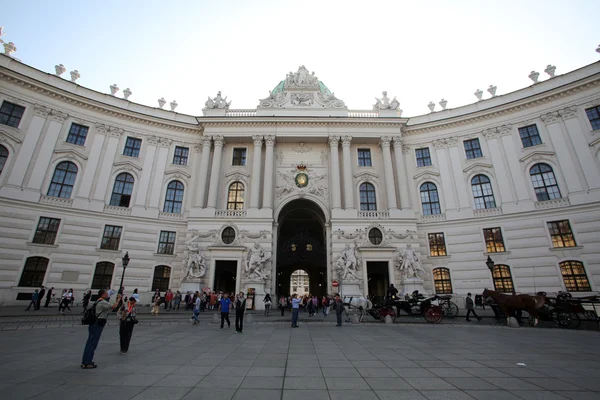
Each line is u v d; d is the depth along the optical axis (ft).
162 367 24.76
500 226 95.76
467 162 105.70
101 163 99.55
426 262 101.50
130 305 30.83
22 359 26.61
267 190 105.09
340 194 107.14
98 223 94.43
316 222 136.46
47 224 87.81
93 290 89.61
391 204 103.71
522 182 96.12
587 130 90.17
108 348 32.04
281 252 109.19
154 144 109.19
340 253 97.55
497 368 25.00
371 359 28.09
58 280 85.76
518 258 91.40
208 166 109.91
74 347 31.94
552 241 88.89
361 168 113.29
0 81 87.86
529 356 29.40
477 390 19.72
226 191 109.40
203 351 31.22
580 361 27.40
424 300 64.54
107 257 93.30
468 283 95.55
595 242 82.99
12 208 83.25
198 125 114.01
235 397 18.22
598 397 18.52
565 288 84.38
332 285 95.86
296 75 123.03
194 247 95.96
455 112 112.57
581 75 94.07
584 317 58.65
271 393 18.97
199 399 17.84
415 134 115.14
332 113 116.57
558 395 18.88
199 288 91.15
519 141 99.96
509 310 54.90
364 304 76.18
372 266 102.58
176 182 109.40
